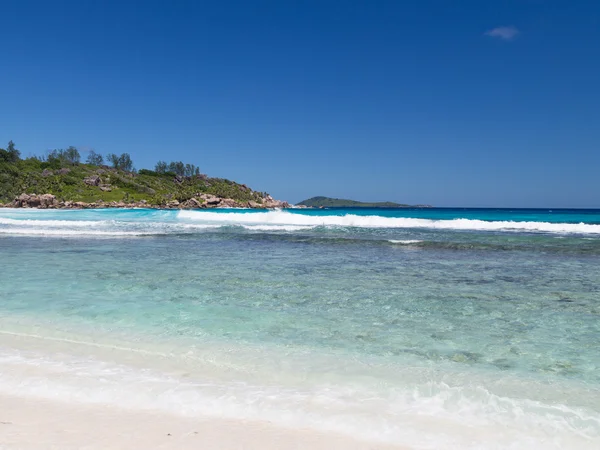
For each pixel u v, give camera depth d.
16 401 4.07
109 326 6.48
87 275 10.88
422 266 12.64
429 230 26.06
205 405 4.03
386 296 8.74
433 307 7.87
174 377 4.66
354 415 3.86
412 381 4.60
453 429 3.63
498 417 3.84
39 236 21.52
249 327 6.52
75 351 5.43
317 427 3.65
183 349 5.53
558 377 4.73
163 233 23.34
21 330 6.25
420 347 5.70
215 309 7.58
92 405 4.01
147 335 6.08
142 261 13.40
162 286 9.56
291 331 6.34
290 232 24.44
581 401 4.16
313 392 4.32
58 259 13.70
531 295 8.91
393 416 3.85
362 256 14.70
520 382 4.60
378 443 3.41
